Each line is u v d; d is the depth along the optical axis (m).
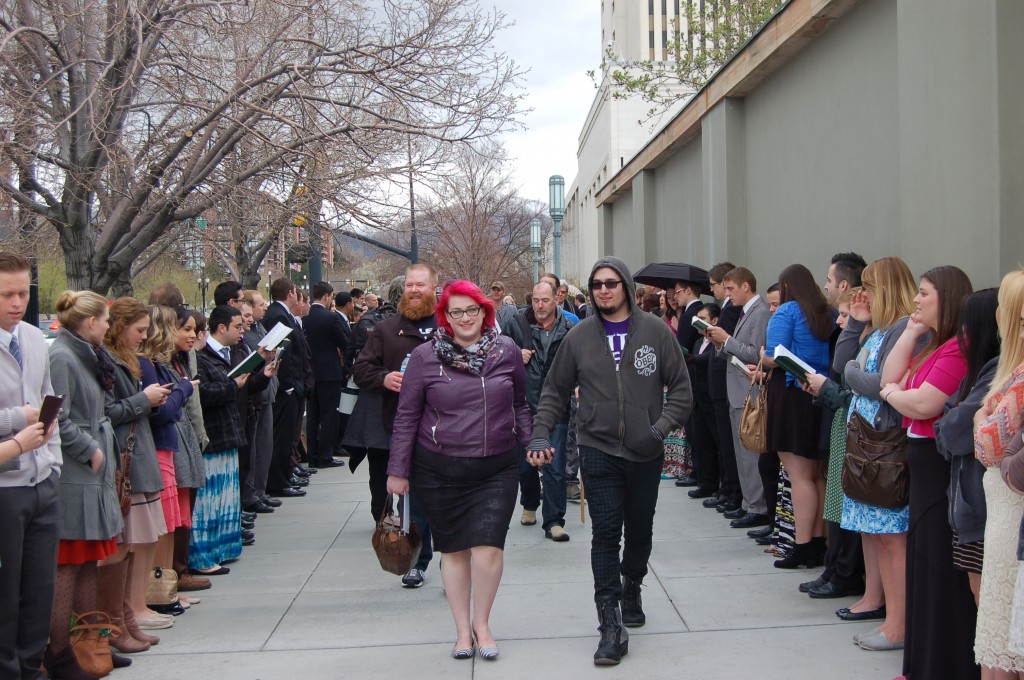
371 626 5.14
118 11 7.59
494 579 4.59
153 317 5.12
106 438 4.37
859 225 6.71
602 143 30.89
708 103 10.29
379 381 5.79
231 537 6.48
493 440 4.54
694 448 8.67
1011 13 4.48
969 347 3.68
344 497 9.01
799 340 5.71
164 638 4.98
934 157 5.16
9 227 8.11
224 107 7.75
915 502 3.99
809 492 5.79
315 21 8.80
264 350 6.05
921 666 3.95
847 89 6.90
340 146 8.16
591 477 4.61
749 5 15.46
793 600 5.34
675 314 9.67
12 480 3.81
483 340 4.68
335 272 25.78
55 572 4.09
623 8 42.12
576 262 43.00
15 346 3.93
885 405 4.41
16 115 7.12
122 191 7.95
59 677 4.32
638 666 4.41
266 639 4.94
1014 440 3.16
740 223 9.73
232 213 8.95
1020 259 4.50
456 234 27.92
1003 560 3.32
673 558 6.35
